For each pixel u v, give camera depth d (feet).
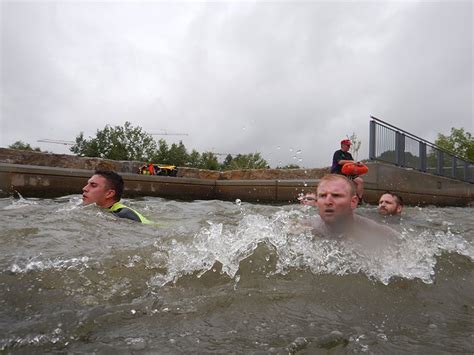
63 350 3.70
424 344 3.93
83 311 4.67
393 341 3.99
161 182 39.04
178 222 12.80
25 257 6.73
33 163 35.55
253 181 41.42
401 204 19.22
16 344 3.80
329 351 3.73
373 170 36.60
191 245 7.41
